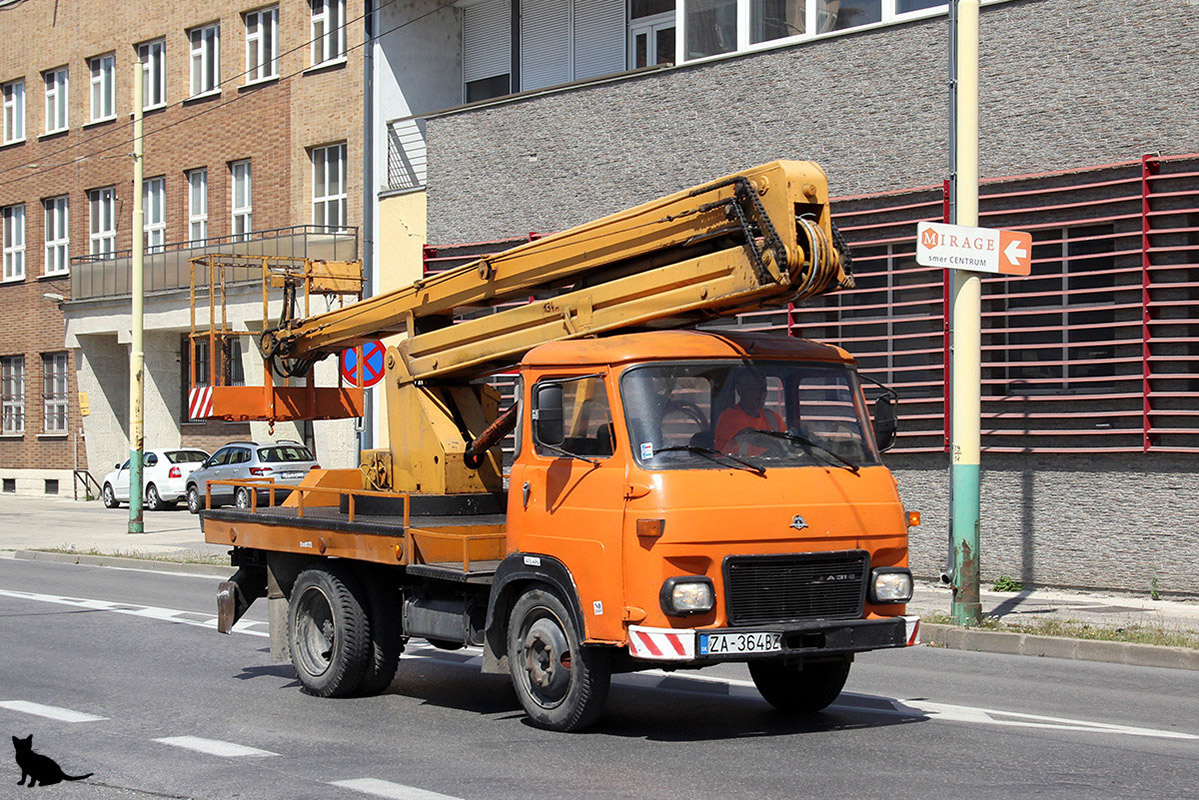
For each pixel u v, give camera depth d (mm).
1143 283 17000
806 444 9078
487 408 11555
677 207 9273
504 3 29688
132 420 29094
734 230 8914
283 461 32188
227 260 34906
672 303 9281
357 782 7754
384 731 9445
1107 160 17516
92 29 40531
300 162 33594
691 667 8625
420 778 7852
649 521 8430
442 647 11234
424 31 30203
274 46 34906
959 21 14539
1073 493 17578
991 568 18250
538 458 9352
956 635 14172
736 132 21375
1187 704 10586
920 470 19078
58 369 42062
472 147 25328
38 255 42531
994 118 18469
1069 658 13336
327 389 13570
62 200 42125
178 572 22375
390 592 10883
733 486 8625
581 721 9016
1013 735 9109
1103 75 17562
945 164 18969
